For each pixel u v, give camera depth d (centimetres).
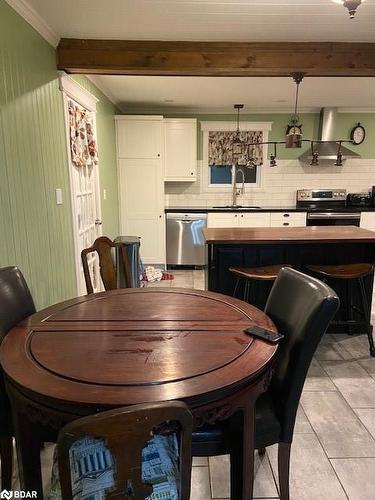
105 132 439
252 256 306
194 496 151
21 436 112
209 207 568
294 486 155
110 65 275
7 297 146
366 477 160
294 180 575
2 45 191
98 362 112
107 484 96
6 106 195
